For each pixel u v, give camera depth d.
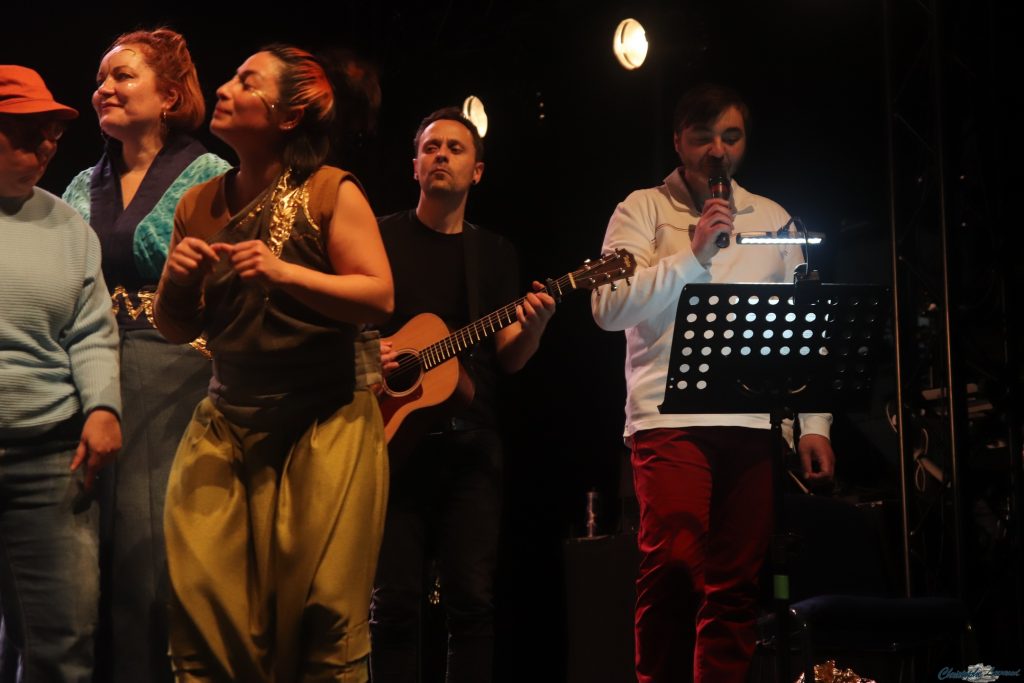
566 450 6.60
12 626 2.90
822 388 3.27
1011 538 4.84
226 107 2.44
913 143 5.74
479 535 3.47
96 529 2.98
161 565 3.00
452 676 3.41
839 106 6.13
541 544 6.52
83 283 3.00
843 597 3.56
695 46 5.87
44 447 2.91
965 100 5.37
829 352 3.23
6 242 2.90
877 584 4.16
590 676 4.70
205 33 5.82
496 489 3.57
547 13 6.12
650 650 3.32
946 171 4.97
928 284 5.06
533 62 6.20
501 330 3.71
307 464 2.38
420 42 6.18
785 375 3.23
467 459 3.52
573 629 4.83
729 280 3.51
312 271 2.32
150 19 5.66
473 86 6.24
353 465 2.39
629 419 3.49
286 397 2.41
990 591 4.82
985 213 5.11
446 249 3.73
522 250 6.58
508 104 6.33
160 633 2.98
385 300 2.40
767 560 4.12
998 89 5.18
